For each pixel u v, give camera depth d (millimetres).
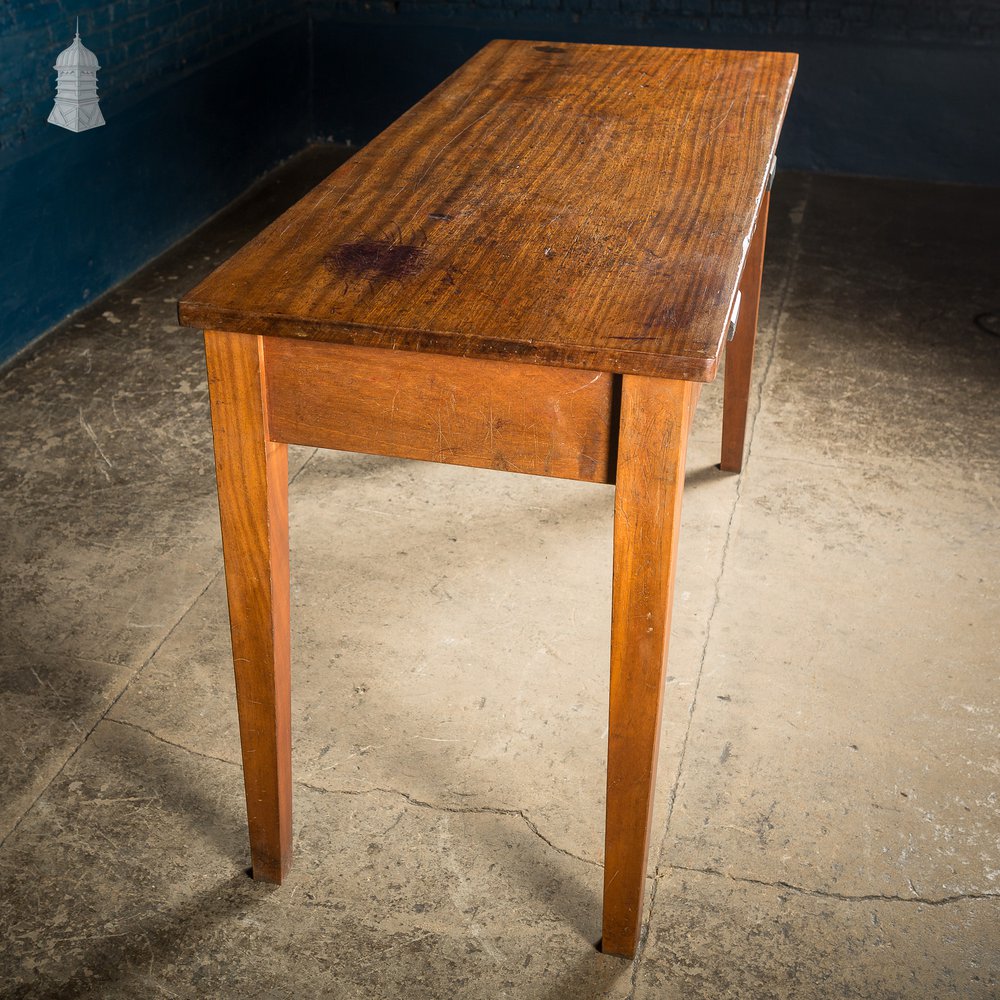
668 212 1741
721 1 4965
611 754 1596
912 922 1831
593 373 1380
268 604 1625
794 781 2090
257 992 1709
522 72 2543
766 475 2994
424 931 1808
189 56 4297
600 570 2631
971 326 3812
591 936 1804
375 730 2189
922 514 2842
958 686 2309
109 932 1798
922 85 4918
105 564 2629
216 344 1460
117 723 2197
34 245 3559
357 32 5234
